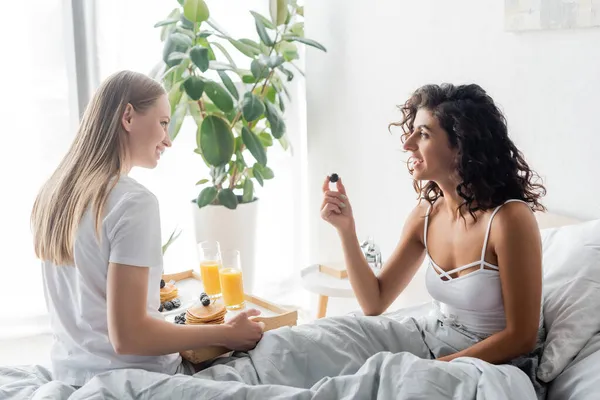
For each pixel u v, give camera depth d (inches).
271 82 128.1
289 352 61.1
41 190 61.6
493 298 63.4
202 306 72.9
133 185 59.0
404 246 75.2
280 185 148.1
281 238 150.1
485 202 62.8
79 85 125.5
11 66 123.0
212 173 129.0
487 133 62.8
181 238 141.7
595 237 71.9
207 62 113.9
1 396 56.7
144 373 55.1
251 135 122.2
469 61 97.3
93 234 57.1
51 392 54.6
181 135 138.7
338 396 52.1
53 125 126.9
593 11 78.9
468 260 64.7
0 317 128.3
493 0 92.2
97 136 59.7
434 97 66.1
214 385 52.8
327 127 130.3
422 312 79.8
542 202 89.7
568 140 85.3
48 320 130.9
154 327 57.7
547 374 59.7
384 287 75.5
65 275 59.8
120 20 128.1
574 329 62.4
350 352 62.8
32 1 122.0
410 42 107.6
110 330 56.9
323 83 129.6
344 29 122.3
